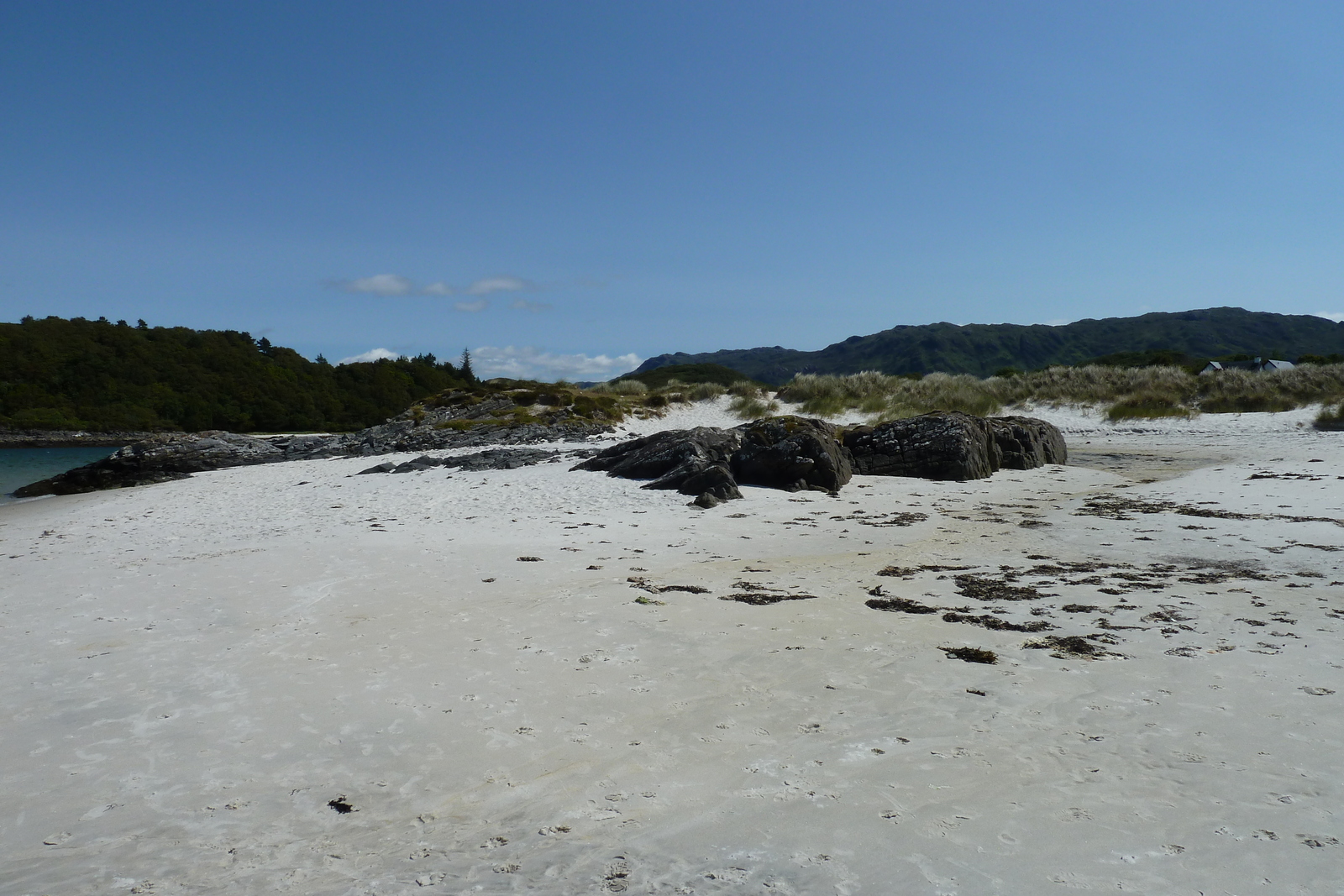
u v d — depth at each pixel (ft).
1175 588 29.22
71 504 67.77
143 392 217.36
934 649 22.68
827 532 43.50
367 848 13.39
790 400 115.96
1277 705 17.88
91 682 21.26
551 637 24.48
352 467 81.00
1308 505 46.50
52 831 14.10
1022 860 12.22
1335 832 12.64
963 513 49.11
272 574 33.50
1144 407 107.24
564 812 14.34
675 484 56.80
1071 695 18.92
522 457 75.20
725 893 11.73
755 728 17.66
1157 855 12.23
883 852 12.59
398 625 26.00
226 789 15.53
